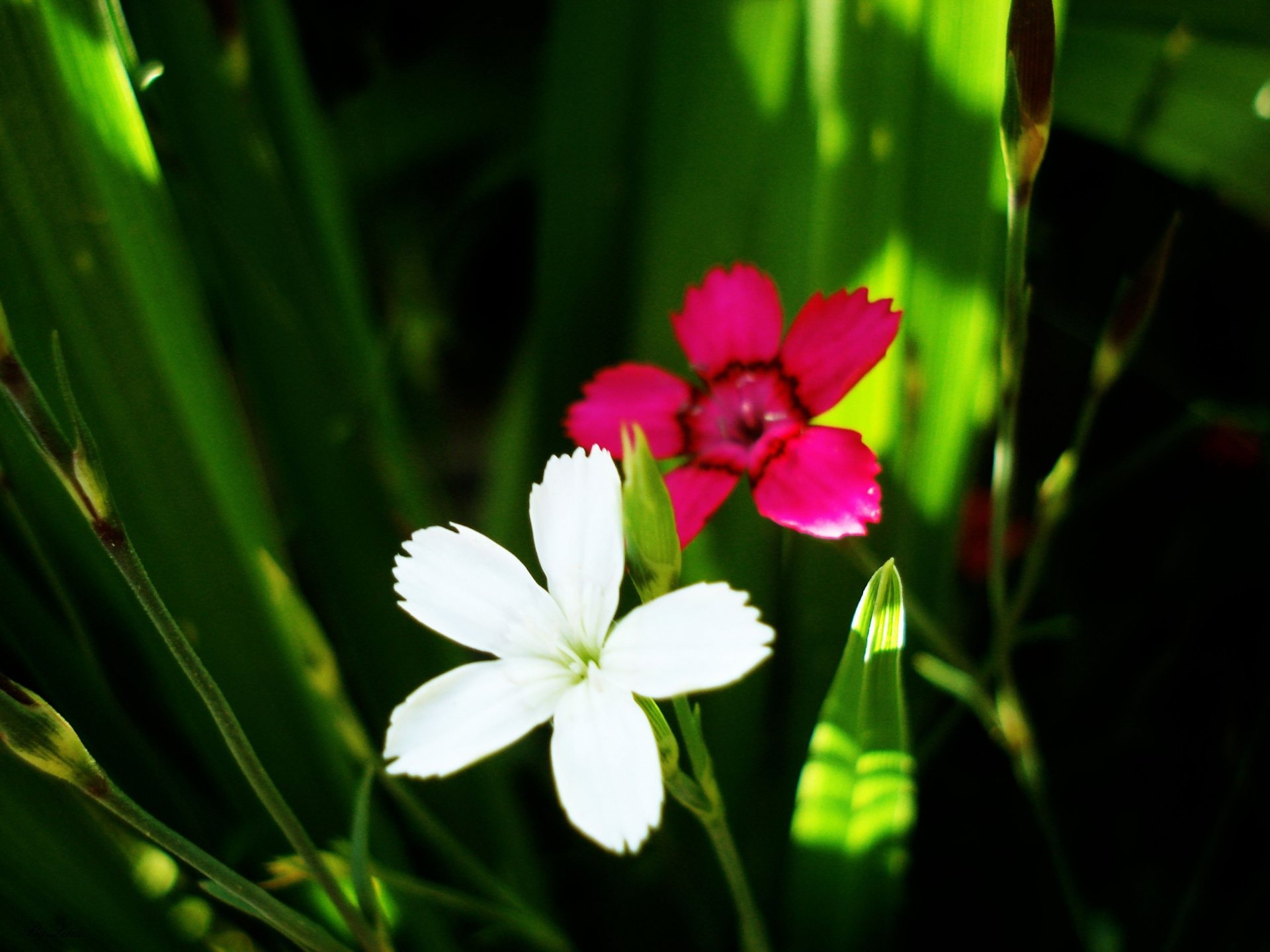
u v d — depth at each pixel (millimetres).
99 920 131
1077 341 192
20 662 140
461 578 112
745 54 161
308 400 159
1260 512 172
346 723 143
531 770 180
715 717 158
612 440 138
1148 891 156
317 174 164
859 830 137
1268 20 158
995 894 162
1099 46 165
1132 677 173
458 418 250
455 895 137
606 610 111
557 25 177
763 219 162
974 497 191
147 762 141
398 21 225
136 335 138
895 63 142
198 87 152
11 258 134
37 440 103
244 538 142
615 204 179
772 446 131
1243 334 181
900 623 122
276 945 140
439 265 234
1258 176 154
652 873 165
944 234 146
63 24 132
